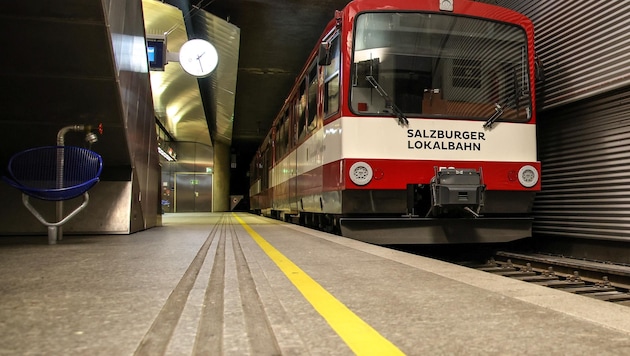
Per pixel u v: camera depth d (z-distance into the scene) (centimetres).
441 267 381
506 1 930
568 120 780
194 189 2888
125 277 320
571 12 747
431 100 642
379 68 635
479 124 649
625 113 659
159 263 387
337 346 184
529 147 667
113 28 510
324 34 726
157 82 1429
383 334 200
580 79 724
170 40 1191
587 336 197
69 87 543
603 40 677
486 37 674
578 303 257
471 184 602
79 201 653
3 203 627
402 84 639
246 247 526
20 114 574
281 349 179
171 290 277
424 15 656
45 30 467
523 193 660
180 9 1060
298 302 257
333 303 255
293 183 1012
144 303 244
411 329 208
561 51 770
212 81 1658
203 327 207
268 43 1630
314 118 785
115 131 615
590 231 724
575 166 760
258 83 2100
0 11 440
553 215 814
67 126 560
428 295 276
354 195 618
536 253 852
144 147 772
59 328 198
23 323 205
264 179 1756
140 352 170
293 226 962
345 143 614
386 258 434
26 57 496
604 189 696
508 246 877
